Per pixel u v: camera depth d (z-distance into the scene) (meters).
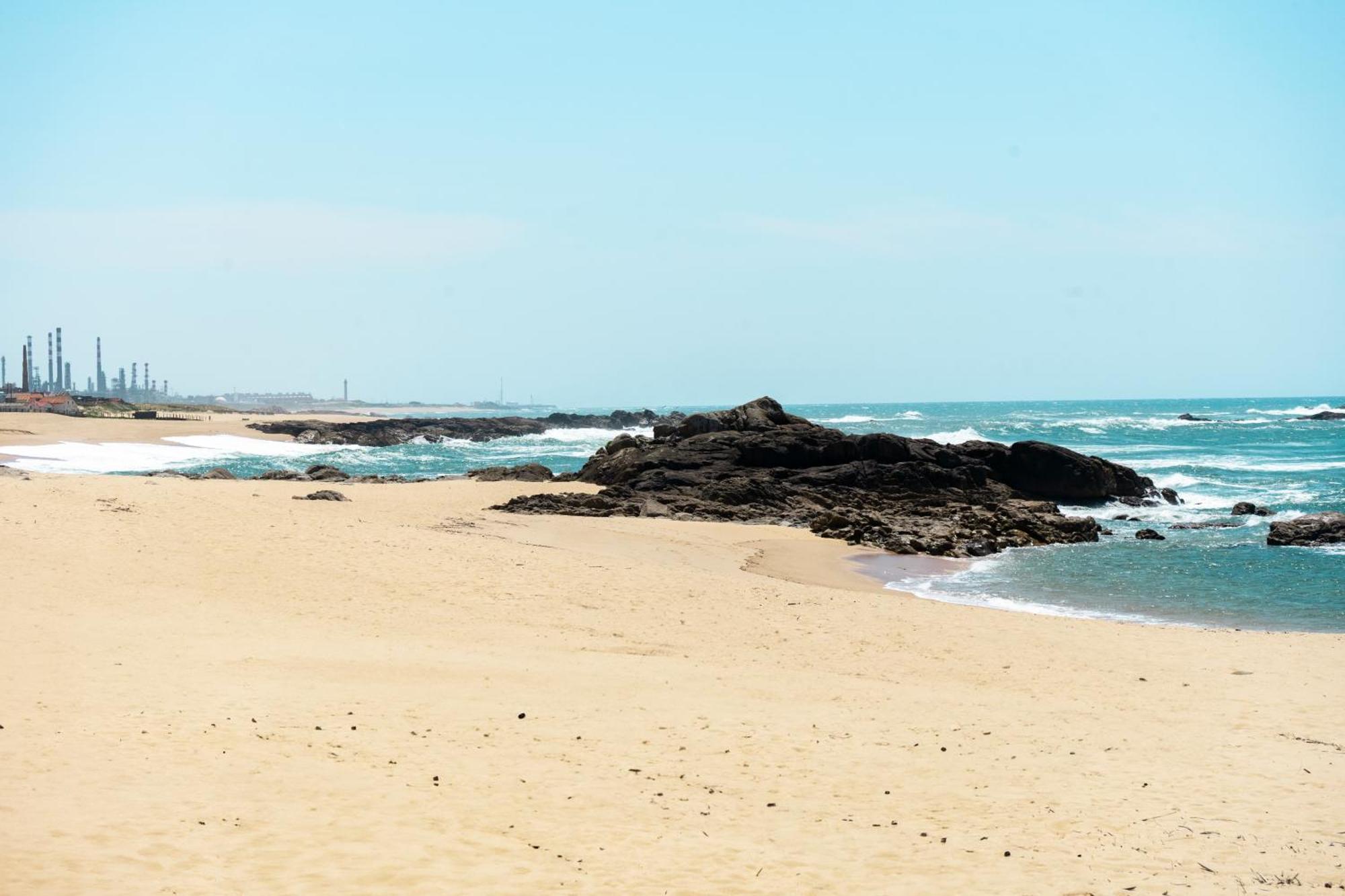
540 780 11.16
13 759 10.43
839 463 51.16
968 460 51.16
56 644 16.03
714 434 53.16
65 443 80.00
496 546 28.27
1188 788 11.42
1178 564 33.88
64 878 7.79
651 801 10.70
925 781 11.61
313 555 24.88
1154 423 126.19
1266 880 8.73
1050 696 16.20
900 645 19.80
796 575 30.44
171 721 12.16
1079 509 49.53
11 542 23.62
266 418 150.00
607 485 51.25
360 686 14.70
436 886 8.26
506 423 139.75
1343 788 11.40
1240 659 19.19
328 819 9.58
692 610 22.27
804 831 9.98
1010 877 8.84
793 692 15.81
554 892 8.28
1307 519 38.41
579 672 16.45
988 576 31.64
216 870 8.21
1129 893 8.47
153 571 22.58
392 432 119.75
